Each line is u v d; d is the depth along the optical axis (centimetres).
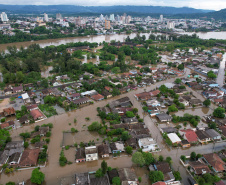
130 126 10231
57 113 11962
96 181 6875
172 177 7156
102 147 8688
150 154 7956
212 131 9712
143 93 14088
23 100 13612
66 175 7512
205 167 7494
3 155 8150
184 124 10725
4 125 10288
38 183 6881
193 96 14338
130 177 7056
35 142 9100
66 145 9131
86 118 11344
